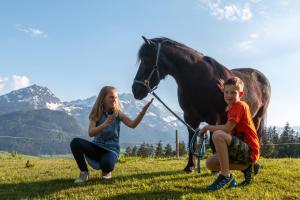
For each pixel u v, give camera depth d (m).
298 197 5.18
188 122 7.44
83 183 6.36
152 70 7.21
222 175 5.45
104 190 5.79
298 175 6.69
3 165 11.21
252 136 5.45
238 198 5.17
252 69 8.49
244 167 5.68
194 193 5.43
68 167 9.51
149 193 5.58
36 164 11.14
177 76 7.23
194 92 7.03
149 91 7.23
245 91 7.53
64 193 5.71
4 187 6.46
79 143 6.37
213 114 7.00
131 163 10.55
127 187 6.02
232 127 5.33
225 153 5.32
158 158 15.31
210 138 6.73
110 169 6.50
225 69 7.24
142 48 7.29
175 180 6.50
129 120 6.41
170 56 7.16
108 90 6.45
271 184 6.02
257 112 8.48
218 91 6.89
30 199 5.43
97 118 6.48
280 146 36.09
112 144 6.51
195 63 7.09
